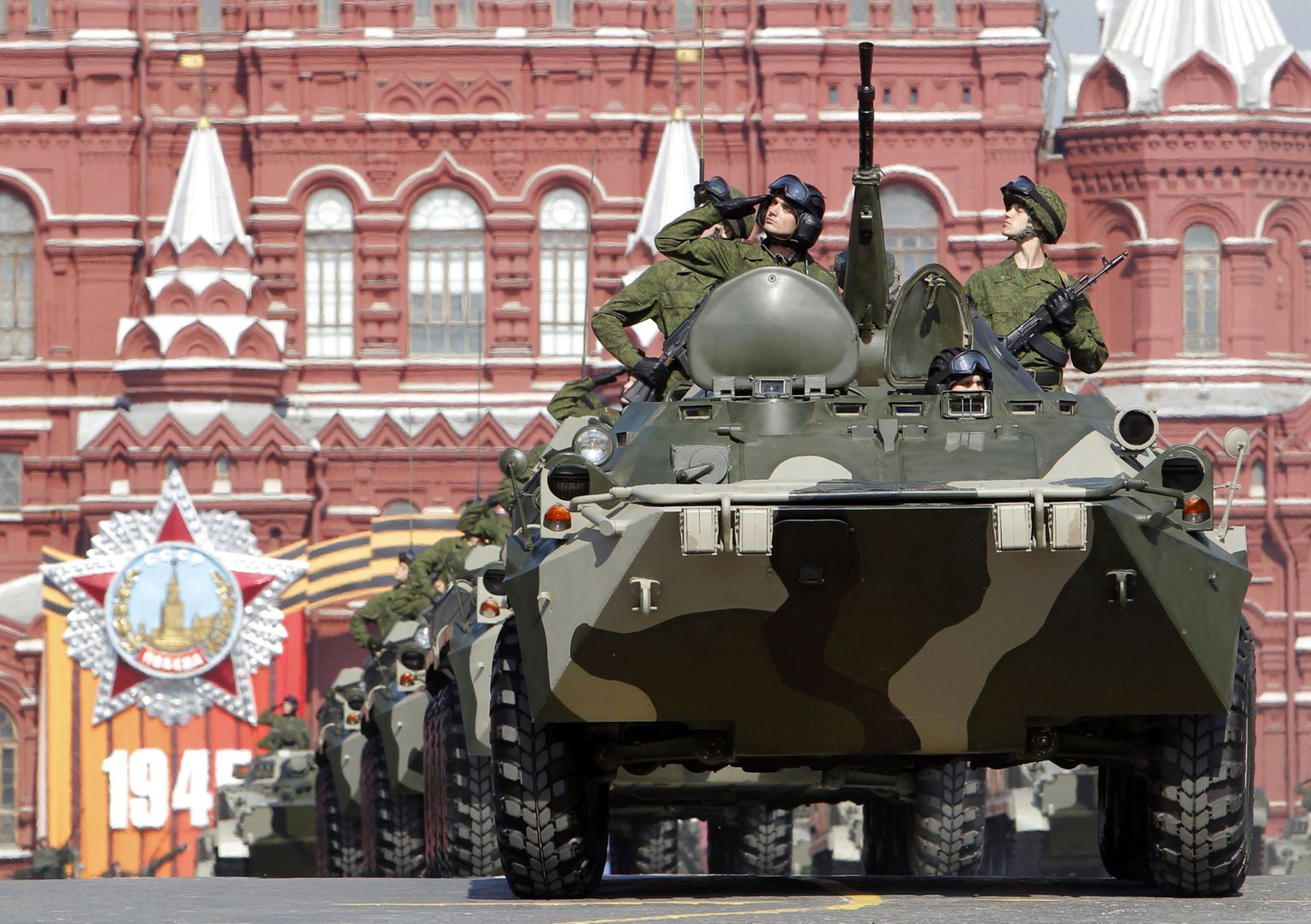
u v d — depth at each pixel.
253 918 22.58
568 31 168.88
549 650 23.48
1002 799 94.81
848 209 168.25
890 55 168.50
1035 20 168.25
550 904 24.30
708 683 23.50
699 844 124.88
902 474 23.66
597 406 32.50
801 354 25.38
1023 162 168.12
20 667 161.62
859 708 23.73
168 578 156.50
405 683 46.88
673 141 164.25
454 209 169.75
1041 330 30.17
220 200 165.00
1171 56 170.12
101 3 168.25
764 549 22.17
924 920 20.80
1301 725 165.38
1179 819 23.92
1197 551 22.80
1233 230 168.12
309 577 161.25
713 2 169.88
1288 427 166.38
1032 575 22.31
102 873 155.12
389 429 165.38
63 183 168.38
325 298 169.12
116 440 160.00
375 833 50.12
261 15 168.88
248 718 156.62
